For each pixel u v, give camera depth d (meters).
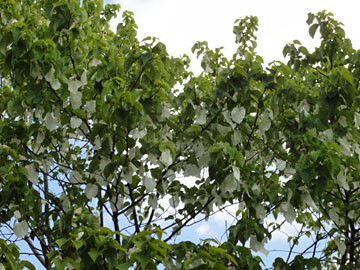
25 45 3.15
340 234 3.84
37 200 3.48
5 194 3.18
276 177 3.45
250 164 3.34
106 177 3.22
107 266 2.55
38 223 4.03
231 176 2.89
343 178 3.15
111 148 3.31
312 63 4.59
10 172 3.26
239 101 3.50
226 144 2.85
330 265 4.59
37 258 3.97
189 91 3.49
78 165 4.00
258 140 3.80
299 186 3.13
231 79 3.40
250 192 3.22
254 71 3.48
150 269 2.43
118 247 2.46
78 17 3.31
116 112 2.97
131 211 3.82
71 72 3.37
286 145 3.72
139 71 3.35
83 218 2.98
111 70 3.33
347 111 3.44
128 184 3.67
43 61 3.16
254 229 3.07
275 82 3.53
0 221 3.59
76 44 3.43
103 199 4.06
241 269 2.88
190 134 3.57
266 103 3.58
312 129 3.62
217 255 2.53
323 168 2.92
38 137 3.68
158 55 3.27
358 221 3.74
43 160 3.89
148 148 3.40
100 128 3.23
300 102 3.75
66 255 2.55
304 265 3.13
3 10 4.00
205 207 3.81
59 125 4.02
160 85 3.36
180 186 3.83
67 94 3.30
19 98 3.54
